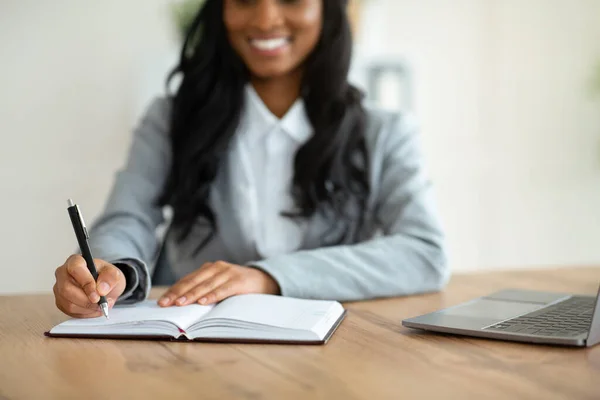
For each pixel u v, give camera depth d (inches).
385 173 68.1
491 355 35.0
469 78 136.6
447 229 136.6
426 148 134.8
